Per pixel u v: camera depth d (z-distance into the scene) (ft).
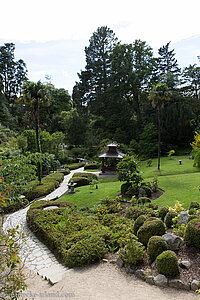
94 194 38.58
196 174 48.32
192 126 93.30
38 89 49.52
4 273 13.46
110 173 65.21
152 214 23.26
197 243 14.65
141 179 34.58
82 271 15.34
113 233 20.62
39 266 17.66
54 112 136.98
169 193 34.71
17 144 74.90
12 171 17.75
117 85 113.50
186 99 111.24
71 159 100.68
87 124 118.62
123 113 115.34
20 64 144.46
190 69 126.52
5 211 33.58
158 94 57.57
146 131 97.55
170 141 97.50
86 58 152.66
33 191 42.78
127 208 27.27
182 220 18.80
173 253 13.24
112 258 16.80
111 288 12.48
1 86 127.95
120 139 107.34
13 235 11.41
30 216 27.45
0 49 135.54
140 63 106.63
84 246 17.48
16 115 130.21
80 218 25.73
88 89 153.89
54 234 21.42
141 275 13.47
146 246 16.84
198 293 11.32
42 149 82.23
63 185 55.16
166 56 131.13
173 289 11.93
